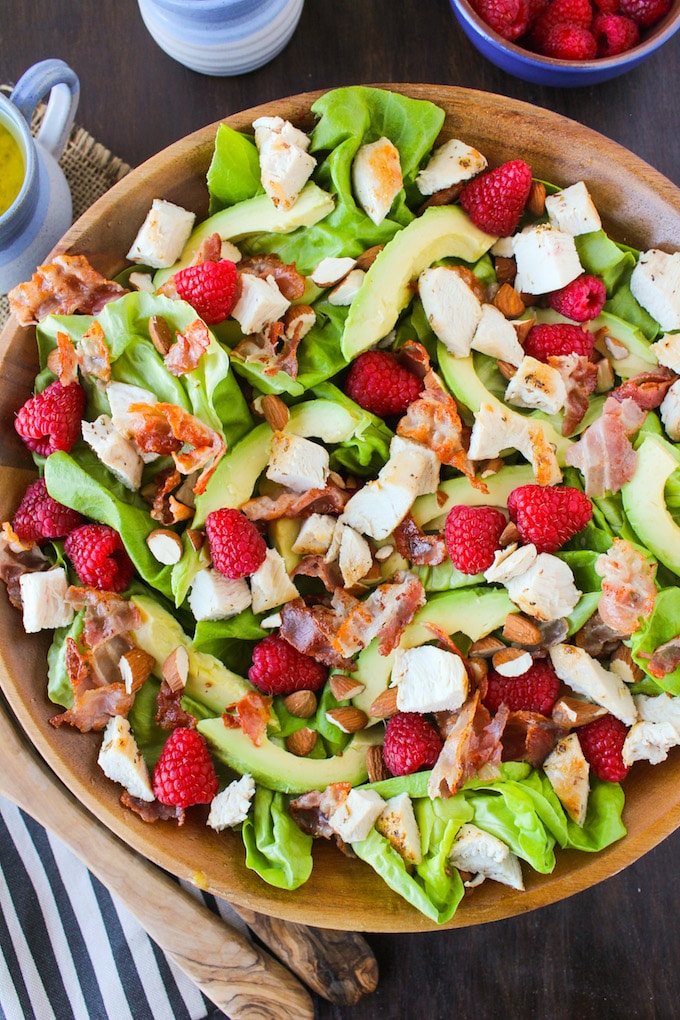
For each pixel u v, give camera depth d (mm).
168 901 572
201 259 550
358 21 635
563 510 542
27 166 562
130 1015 619
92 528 550
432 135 554
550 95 633
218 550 541
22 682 544
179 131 634
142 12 613
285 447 552
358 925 535
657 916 618
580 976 617
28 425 543
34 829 626
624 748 548
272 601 552
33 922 623
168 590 552
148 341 542
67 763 538
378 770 554
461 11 590
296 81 635
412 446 553
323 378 556
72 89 579
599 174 562
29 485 562
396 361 565
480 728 549
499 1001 617
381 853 537
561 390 553
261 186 559
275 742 554
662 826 541
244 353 553
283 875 539
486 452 552
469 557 541
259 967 583
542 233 559
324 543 558
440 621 556
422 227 555
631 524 554
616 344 571
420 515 561
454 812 541
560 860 543
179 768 534
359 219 555
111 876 568
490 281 574
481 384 562
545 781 549
